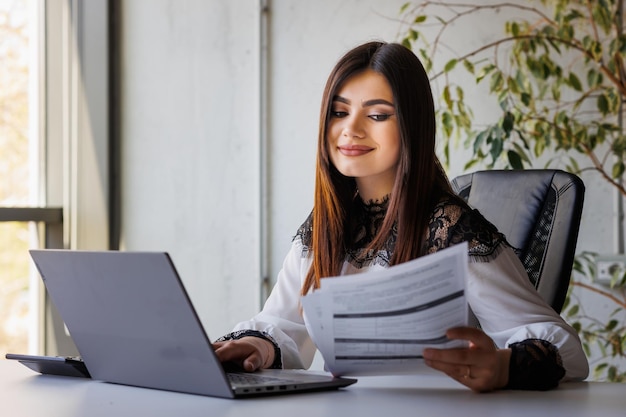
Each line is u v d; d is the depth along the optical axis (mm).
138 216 3727
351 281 1062
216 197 3588
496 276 1400
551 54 3039
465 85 3164
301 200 3438
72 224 3686
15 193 3578
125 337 1182
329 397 1131
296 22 3445
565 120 2875
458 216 1456
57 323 3617
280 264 3475
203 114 3611
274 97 3482
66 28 3691
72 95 3689
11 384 1271
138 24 3727
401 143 1445
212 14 3594
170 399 1113
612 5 2926
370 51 1462
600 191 3000
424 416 995
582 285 2959
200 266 3615
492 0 3127
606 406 1070
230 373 1339
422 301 1064
